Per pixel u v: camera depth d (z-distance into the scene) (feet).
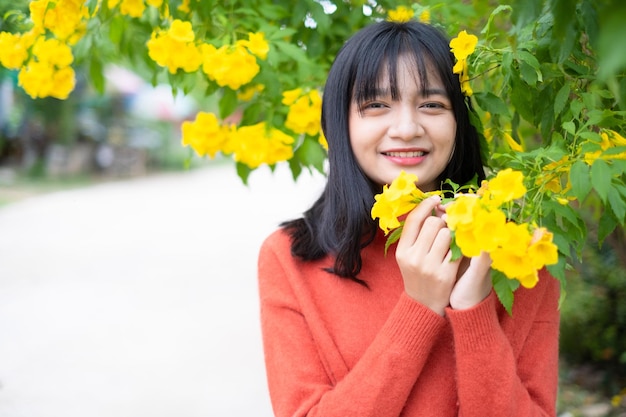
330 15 7.77
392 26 4.87
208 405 13.34
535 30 5.07
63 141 57.52
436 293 4.34
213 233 32.94
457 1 7.58
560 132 5.23
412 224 4.36
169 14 7.06
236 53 6.72
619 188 4.09
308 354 4.88
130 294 21.44
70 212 39.04
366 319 4.90
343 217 4.95
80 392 13.89
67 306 20.02
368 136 4.81
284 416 4.72
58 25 7.04
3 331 17.66
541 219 4.00
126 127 66.13
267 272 5.30
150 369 15.16
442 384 4.67
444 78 4.76
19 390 13.88
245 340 17.16
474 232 3.59
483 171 5.20
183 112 71.36
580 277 14.12
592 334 13.84
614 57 2.31
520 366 4.79
